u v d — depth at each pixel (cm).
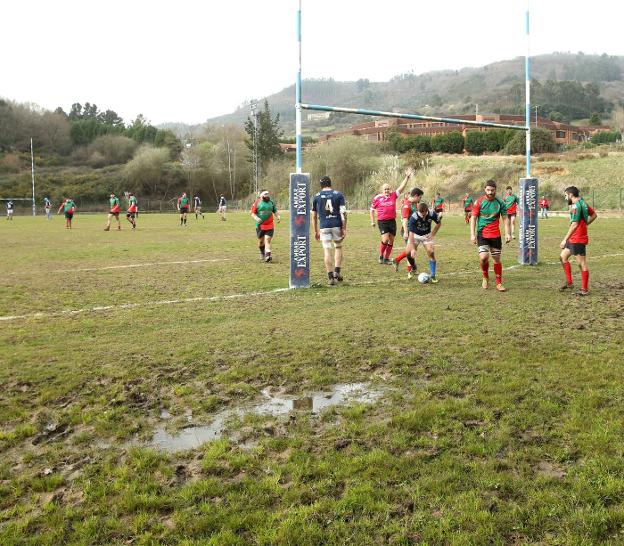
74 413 452
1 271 1260
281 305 857
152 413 454
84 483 347
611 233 2192
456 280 1087
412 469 348
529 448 371
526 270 1222
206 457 376
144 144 9788
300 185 996
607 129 9362
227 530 296
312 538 288
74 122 10925
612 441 374
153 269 1285
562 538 280
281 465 362
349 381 516
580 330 675
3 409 462
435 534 288
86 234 2525
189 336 673
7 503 330
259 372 539
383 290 981
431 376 520
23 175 8306
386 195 1321
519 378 501
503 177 5525
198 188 8412
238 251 1691
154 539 293
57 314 807
